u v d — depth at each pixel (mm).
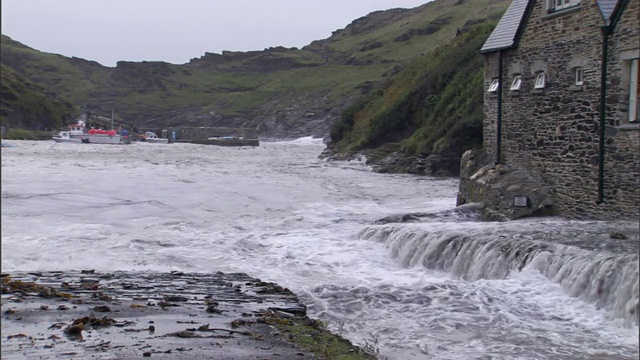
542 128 18641
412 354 8344
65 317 8133
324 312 10297
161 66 183250
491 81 21406
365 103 62875
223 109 158375
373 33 181875
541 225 15547
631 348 8586
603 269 10281
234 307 9422
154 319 8344
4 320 7848
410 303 10758
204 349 6961
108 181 31875
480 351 8477
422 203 25781
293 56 186375
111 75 174000
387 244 15844
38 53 166125
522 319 9828
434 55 55562
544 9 18375
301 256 15305
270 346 7316
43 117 100250
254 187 31250
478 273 12703
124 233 18203
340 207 24406
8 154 56156
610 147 16109
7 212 21031
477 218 19312
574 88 17172
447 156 38938
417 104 48250
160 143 111750
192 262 14805
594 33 16453
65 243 16500
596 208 16594
